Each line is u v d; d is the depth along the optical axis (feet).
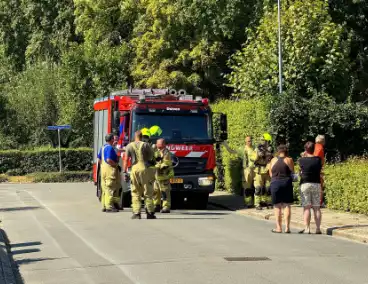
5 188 107.96
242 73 106.93
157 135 66.18
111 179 65.31
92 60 147.54
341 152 76.79
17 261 39.19
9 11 189.78
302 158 49.49
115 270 35.63
